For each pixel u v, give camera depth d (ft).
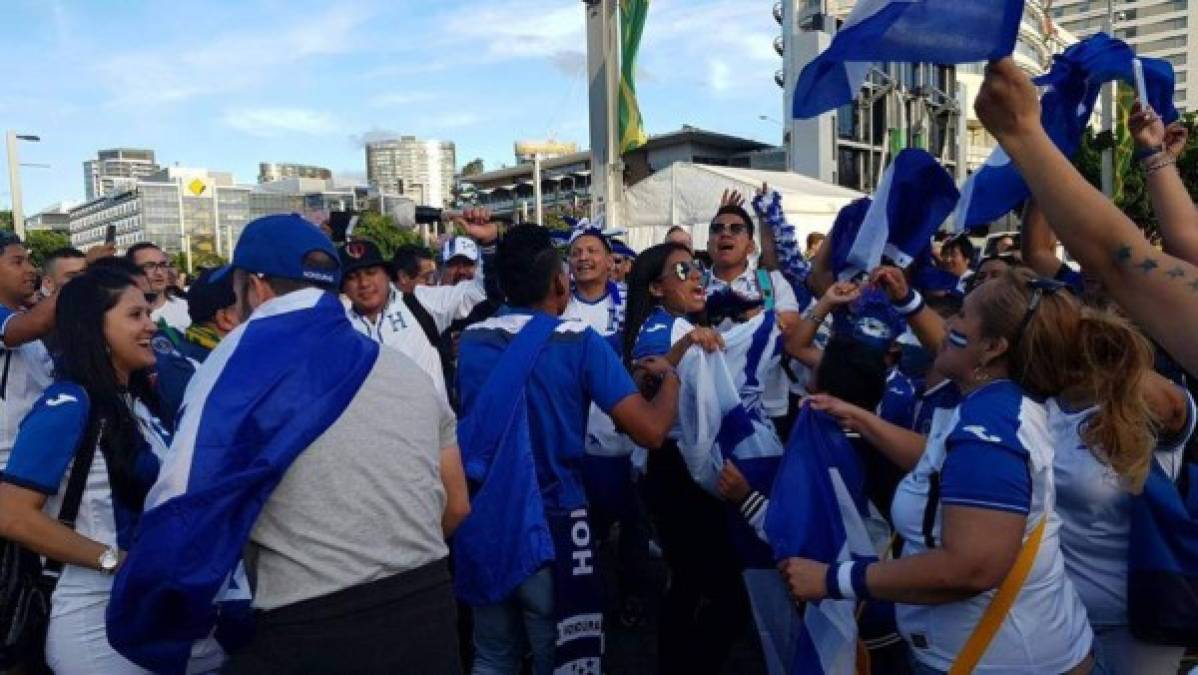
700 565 11.17
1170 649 8.29
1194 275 4.43
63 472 7.78
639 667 14.03
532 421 9.65
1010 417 6.57
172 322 19.76
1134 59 8.39
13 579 8.12
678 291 12.22
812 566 7.57
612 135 48.39
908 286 9.50
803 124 93.61
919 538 7.04
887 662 9.36
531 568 9.16
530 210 142.10
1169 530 7.91
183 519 5.89
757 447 10.30
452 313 18.31
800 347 10.51
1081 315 6.87
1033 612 6.72
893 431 8.44
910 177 9.50
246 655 6.39
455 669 6.97
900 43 5.03
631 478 13.16
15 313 11.54
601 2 48.44
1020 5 4.66
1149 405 7.68
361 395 6.57
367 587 6.43
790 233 14.25
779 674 10.21
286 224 6.93
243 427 6.11
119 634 6.23
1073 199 4.63
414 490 6.73
